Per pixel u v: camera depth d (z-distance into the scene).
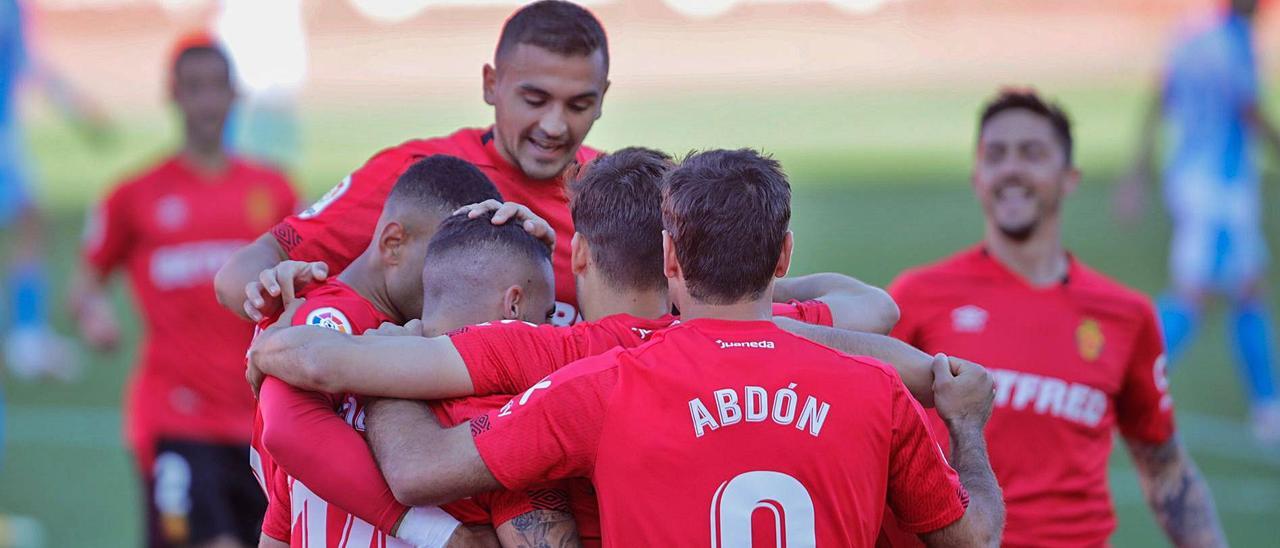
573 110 12.44
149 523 20.45
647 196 9.94
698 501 8.90
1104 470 15.13
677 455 8.93
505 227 10.14
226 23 39.25
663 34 129.88
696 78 116.62
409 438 9.19
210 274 21.17
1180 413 31.78
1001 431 14.84
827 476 9.00
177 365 20.48
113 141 81.00
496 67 12.67
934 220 55.72
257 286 10.51
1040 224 15.51
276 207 22.23
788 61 122.38
